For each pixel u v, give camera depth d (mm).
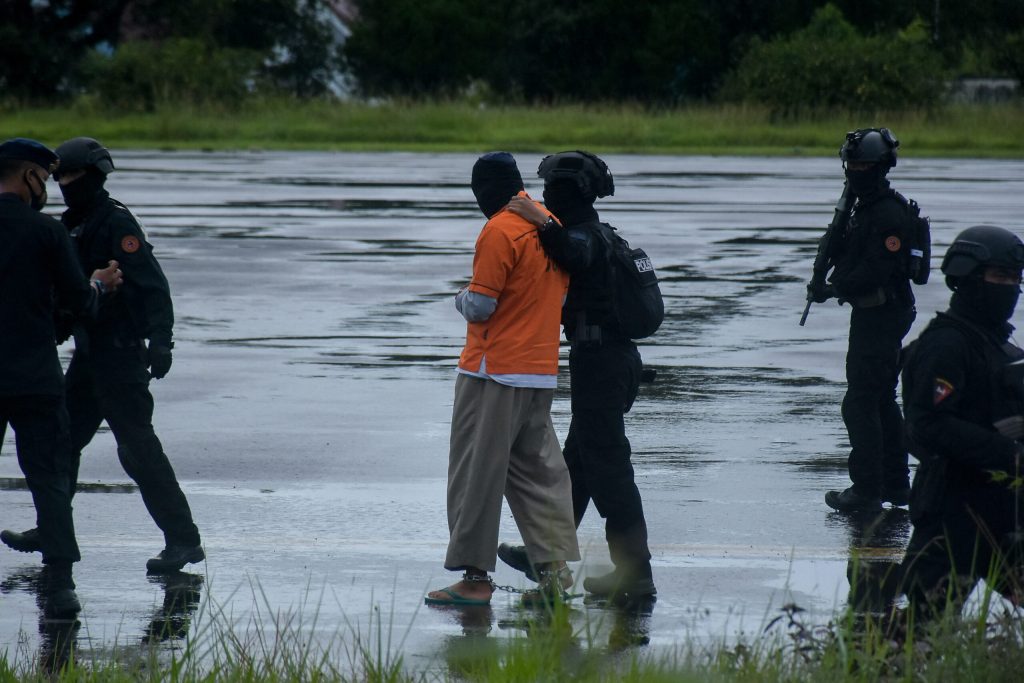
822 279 27641
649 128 152625
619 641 19859
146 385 23625
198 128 155750
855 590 18453
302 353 43844
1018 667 15523
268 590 22438
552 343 21922
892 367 27453
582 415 22484
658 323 22516
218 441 32625
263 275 59844
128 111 171250
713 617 21094
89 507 27359
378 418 35156
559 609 17938
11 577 23344
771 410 36219
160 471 23391
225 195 93750
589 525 26641
